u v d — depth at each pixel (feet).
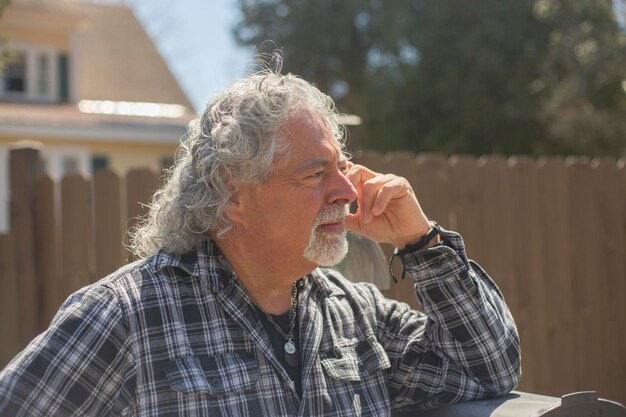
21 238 14.75
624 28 55.57
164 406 5.87
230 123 6.23
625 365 16.33
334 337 6.88
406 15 56.85
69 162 50.96
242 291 6.44
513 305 14.94
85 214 14.25
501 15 55.06
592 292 15.98
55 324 5.88
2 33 21.74
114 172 14.02
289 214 6.25
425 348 7.15
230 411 5.99
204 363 6.06
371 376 6.92
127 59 61.52
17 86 54.19
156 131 51.80
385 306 7.54
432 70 55.98
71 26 55.36
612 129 54.80
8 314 14.89
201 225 6.45
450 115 55.42
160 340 5.99
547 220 15.48
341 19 62.64
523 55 54.85
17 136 48.29
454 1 55.42
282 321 6.72
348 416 6.58
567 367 15.55
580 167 15.99
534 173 15.40
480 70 54.49
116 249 13.94
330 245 6.42
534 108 54.54
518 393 7.18
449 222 14.32
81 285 14.26
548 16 54.75
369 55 63.52
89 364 5.81
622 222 16.47
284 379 6.28
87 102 56.44
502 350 7.04
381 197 6.79
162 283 6.20
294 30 63.93
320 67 64.64
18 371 5.68
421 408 7.14
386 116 56.24
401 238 7.12
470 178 14.61
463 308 6.97
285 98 6.24
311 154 6.23
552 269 15.49
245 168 6.17
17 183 14.74
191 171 6.50
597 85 53.88
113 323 5.90
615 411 6.12
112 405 5.92
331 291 7.16
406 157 13.92
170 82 61.36
